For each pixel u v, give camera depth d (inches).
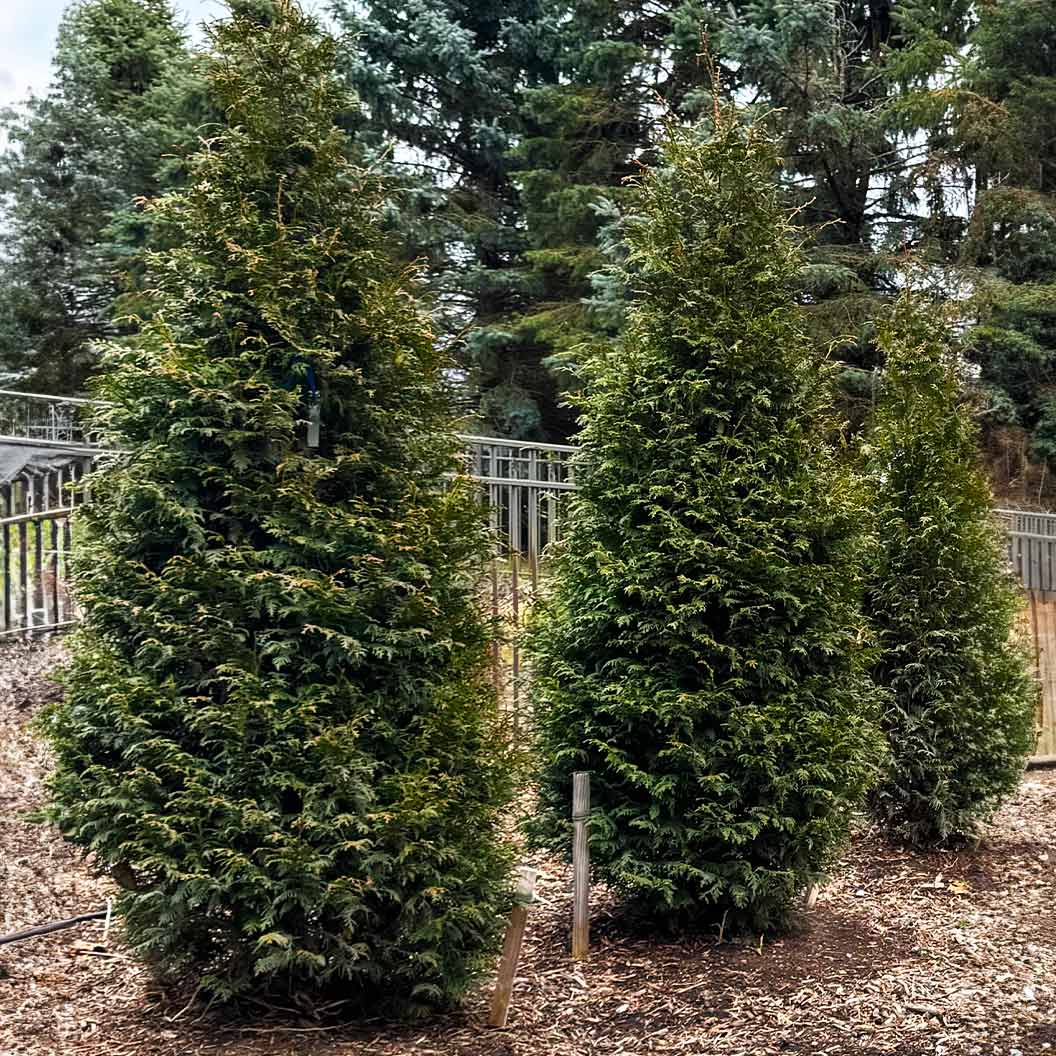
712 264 240.8
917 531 305.4
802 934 231.3
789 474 235.5
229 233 184.4
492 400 683.4
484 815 183.5
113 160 796.0
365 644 175.2
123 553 178.2
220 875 164.2
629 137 738.2
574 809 219.6
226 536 180.1
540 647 244.8
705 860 226.2
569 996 197.3
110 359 186.2
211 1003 179.2
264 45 192.4
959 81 697.6
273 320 178.4
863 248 682.2
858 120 641.6
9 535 346.0
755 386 235.3
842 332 599.2
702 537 227.1
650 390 236.8
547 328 671.8
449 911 175.0
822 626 230.8
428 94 722.8
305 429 183.0
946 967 211.6
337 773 167.2
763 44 600.7
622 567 227.9
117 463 185.5
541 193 693.9
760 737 222.7
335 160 191.0
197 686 171.0
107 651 174.6
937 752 298.7
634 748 231.8
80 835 171.9
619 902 251.0
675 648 222.8
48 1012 183.3
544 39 739.4
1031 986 202.2
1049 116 689.0
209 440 180.2
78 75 850.1
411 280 198.1
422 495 188.1
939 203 697.0
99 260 753.6
